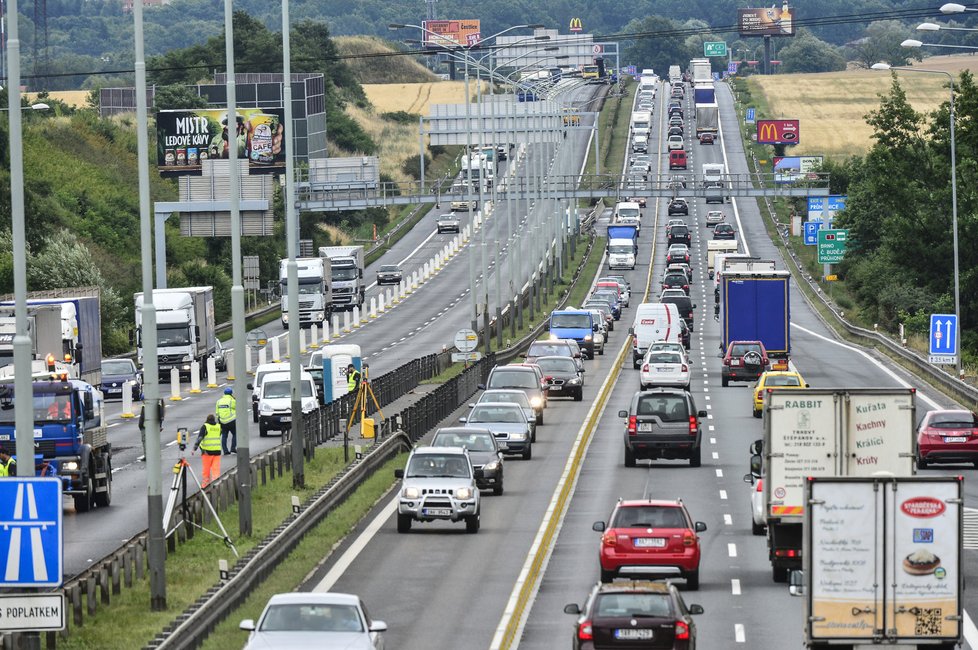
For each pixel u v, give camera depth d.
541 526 141.12
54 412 144.38
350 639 78.56
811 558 81.81
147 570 116.25
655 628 80.56
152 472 103.06
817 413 109.00
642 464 180.88
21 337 88.38
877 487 81.62
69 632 94.62
